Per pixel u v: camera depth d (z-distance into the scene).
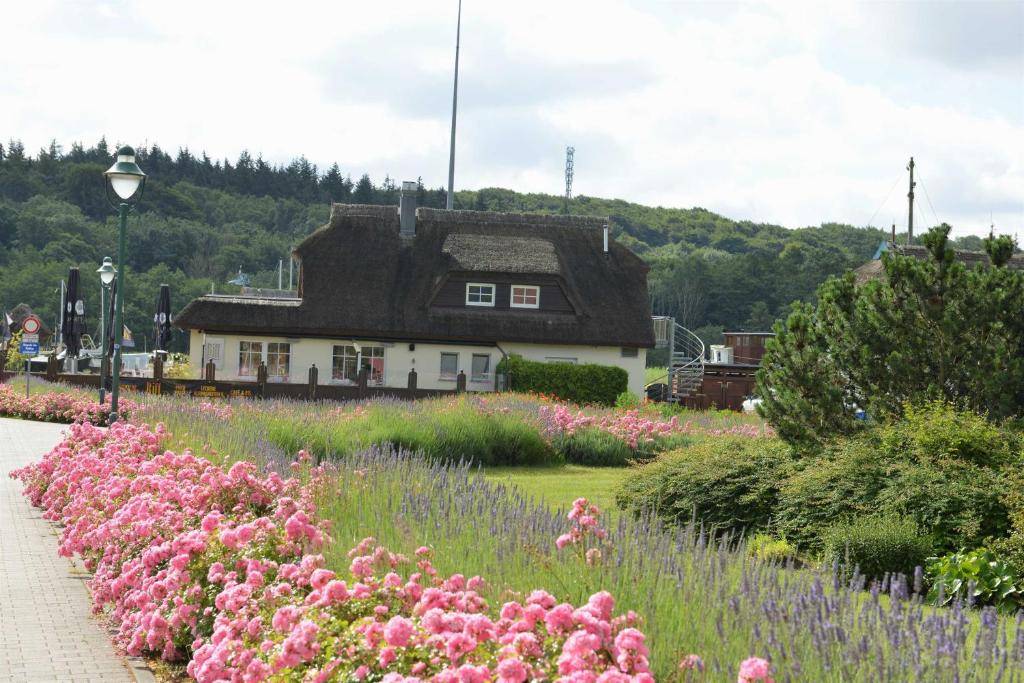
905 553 10.20
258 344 48.41
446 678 4.88
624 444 25.30
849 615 6.32
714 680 5.30
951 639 5.86
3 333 73.81
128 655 7.96
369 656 5.58
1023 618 6.55
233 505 9.91
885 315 13.23
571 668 4.65
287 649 5.68
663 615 6.16
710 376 51.94
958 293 12.90
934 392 12.62
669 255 178.00
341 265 50.34
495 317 49.81
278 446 18.81
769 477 12.91
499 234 53.47
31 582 10.51
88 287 132.75
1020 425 12.05
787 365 13.73
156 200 193.12
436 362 49.38
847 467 11.83
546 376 45.47
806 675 5.43
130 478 11.98
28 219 158.12
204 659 6.45
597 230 54.47
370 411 24.97
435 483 11.03
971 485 10.71
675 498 13.75
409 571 7.50
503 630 5.38
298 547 8.00
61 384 39.72
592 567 7.03
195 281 146.50
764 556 8.82
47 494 13.98
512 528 8.38
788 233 197.00
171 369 48.94
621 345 50.22
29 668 7.62
